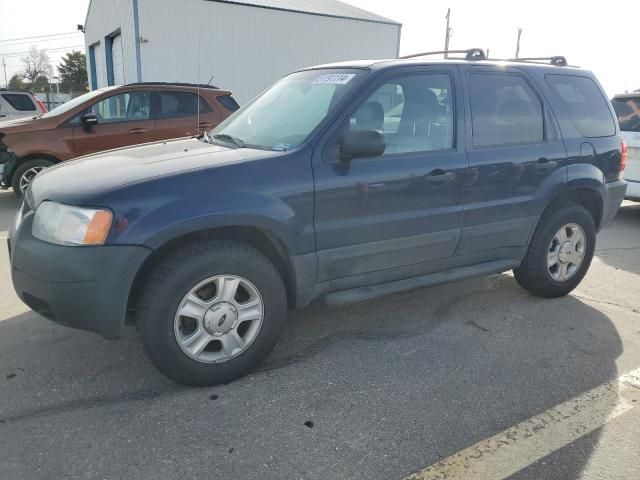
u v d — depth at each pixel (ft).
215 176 9.29
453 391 9.89
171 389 9.69
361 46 63.36
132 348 11.10
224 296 9.57
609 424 9.02
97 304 8.61
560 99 13.91
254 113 12.51
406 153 11.22
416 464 7.91
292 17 57.52
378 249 11.07
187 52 52.54
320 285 10.68
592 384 10.29
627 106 25.22
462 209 11.99
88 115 24.02
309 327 12.48
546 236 13.75
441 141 11.77
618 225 25.04
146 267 9.30
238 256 9.52
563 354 11.50
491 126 12.49
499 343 11.93
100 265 8.46
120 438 8.26
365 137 9.85
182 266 9.04
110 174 9.36
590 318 13.51
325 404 9.35
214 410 9.08
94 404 9.14
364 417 9.00
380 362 10.91
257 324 10.03
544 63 14.37
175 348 9.26
